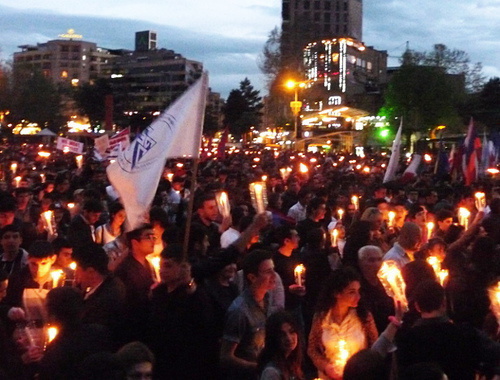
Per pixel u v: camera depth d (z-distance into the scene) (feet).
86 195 39.22
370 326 20.43
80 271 19.99
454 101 213.87
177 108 24.67
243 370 19.84
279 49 267.39
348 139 213.87
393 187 52.47
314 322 20.43
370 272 23.30
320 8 474.08
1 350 18.12
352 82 381.40
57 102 326.44
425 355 17.28
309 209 36.60
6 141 273.33
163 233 26.05
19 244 27.17
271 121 279.90
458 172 74.84
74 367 15.24
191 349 19.47
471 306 20.90
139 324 19.76
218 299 22.22
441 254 28.09
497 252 25.16
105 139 81.46
